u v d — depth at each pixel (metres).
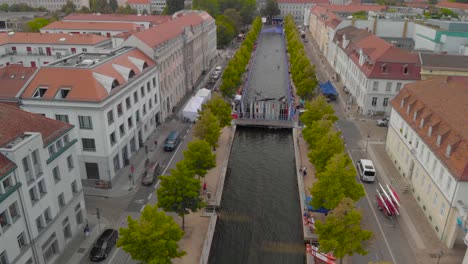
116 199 54.81
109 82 57.78
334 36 131.75
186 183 45.03
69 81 56.62
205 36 126.44
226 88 96.75
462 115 48.81
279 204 56.94
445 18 131.62
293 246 47.88
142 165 64.56
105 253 42.97
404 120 59.44
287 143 78.75
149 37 80.75
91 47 103.31
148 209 37.28
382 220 50.41
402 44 117.44
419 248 45.25
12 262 35.75
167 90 85.81
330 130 57.78
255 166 68.56
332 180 44.59
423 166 52.56
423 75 82.38
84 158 57.22
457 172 42.44
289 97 97.75
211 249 46.91
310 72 99.19
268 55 166.50
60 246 43.38
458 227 43.88
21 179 36.16
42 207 39.66
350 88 103.88
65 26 127.25
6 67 62.50
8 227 35.06
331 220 38.91
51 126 42.88
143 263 37.97
